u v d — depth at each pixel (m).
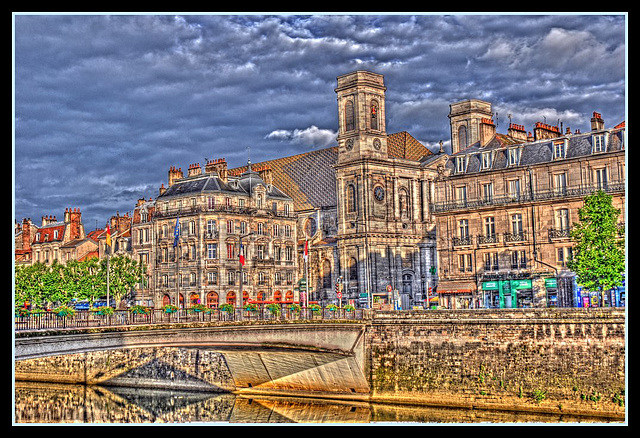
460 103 111.62
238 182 112.31
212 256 106.12
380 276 107.38
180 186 110.81
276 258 112.75
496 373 66.44
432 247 112.06
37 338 48.25
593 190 79.56
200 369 79.94
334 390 73.44
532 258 82.06
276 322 64.94
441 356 68.88
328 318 70.31
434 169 114.75
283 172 128.25
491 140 97.00
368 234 106.75
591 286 69.38
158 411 68.00
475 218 86.62
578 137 82.06
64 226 132.00
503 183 85.62
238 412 67.31
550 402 63.91
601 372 62.12
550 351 64.44
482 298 84.31
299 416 65.25
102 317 54.94
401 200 111.88
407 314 70.50
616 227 71.44
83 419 64.56
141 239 116.88
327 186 120.69
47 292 106.62
